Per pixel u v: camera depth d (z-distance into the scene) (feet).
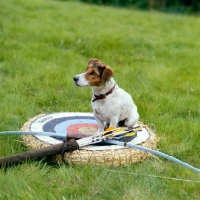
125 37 52.24
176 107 29.99
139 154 20.51
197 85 35.94
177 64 42.63
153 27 65.05
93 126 23.72
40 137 21.29
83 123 24.03
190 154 23.04
